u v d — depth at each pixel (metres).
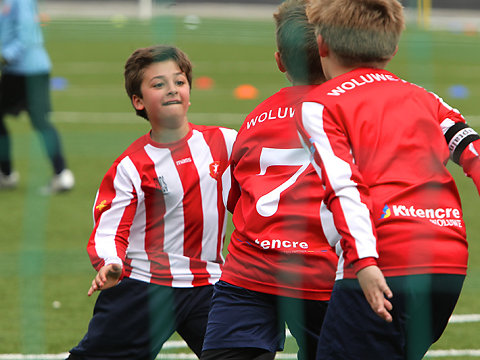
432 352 11.62
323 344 7.27
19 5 21.56
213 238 9.26
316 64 8.55
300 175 8.16
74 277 15.36
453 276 7.08
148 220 9.13
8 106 22.34
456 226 7.20
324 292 8.05
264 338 8.03
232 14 75.06
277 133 8.30
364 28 7.52
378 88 7.40
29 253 16.58
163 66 9.16
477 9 80.38
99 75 47.47
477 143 7.54
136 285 9.00
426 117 7.41
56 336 12.26
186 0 79.00
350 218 6.68
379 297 6.54
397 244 6.96
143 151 9.14
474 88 41.78
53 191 22.36
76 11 72.44
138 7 77.44
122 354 9.05
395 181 7.09
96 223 8.92
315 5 7.79
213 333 8.09
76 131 30.55
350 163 6.93
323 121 7.11
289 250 8.00
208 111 35.31
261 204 8.12
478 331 12.56
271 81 44.50
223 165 9.30
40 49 22.17
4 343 11.91
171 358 11.38
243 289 8.13
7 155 22.86
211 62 51.88
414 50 49.41
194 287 9.09
